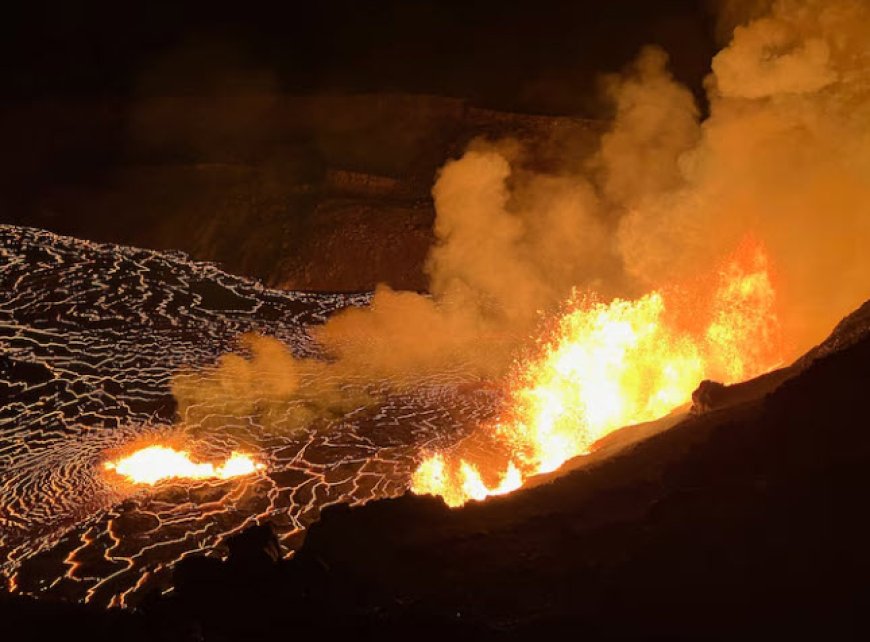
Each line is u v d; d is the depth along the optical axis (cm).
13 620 540
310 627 482
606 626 424
